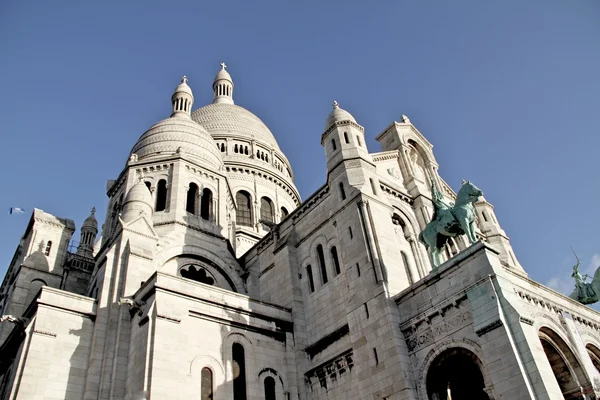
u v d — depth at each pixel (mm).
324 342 32625
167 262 37719
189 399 26750
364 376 28359
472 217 28078
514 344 22766
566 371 26422
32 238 43375
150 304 28734
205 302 30641
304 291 36250
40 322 28766
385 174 39531
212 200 44969
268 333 32875
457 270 26531
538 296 27281
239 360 30750
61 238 44844
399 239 36125
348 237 33531
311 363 32938
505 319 23531
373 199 34281
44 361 27766
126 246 35156
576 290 34531
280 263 38438
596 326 30719
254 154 68312
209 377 28547
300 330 34406
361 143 38375
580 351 26891
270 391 30906
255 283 40656
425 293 27719
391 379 26734
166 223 39844
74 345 29438
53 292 30266
